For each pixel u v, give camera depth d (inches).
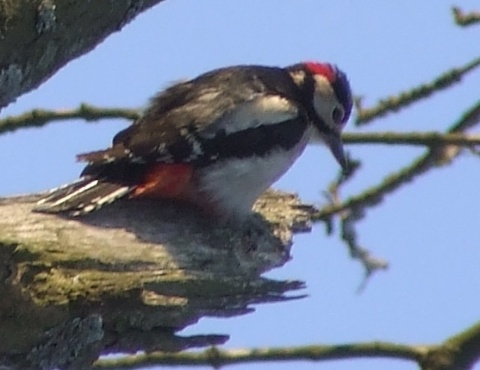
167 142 428.5
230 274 401.4
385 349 431.2
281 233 456.8
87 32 362.3
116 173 417.1
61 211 370.3
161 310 339.0
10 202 373.4
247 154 440.1
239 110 446.6
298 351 438.0
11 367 326.3
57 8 345.1
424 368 430.3
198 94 455.8
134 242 372.8
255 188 444.8
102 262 343.3
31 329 318.0
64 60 364.2
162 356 448.1
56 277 325.4
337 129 513.0
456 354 429.1
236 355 444.5
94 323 327.3
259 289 374.9
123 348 344.5
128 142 426.3
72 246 343.6
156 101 459.5
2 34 335.6
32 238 338.0
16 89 348.5
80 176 424.2
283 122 454.9
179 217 420.5
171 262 369.1
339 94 514.3
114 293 329.4
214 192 430.6
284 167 459.2
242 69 484.1
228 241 425.4
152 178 419.8
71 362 331.0
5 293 309.1
